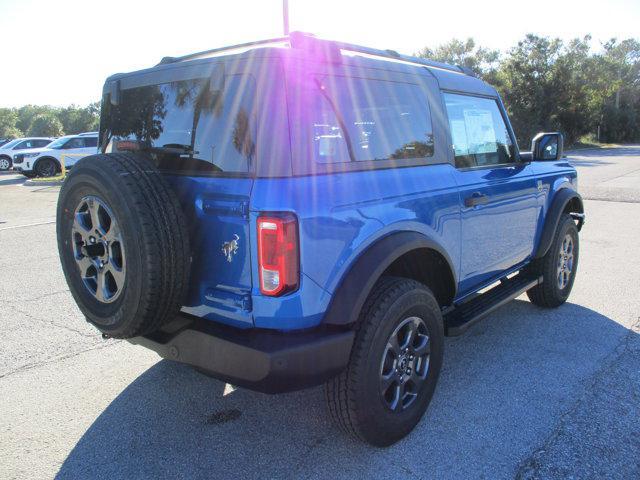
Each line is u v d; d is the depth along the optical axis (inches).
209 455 114.6
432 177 127.4
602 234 332.8
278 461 112.0
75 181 102.5
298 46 103.7
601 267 257.4
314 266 96.5
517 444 115.5
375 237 107.6
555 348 165.3
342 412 107.5
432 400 135.0
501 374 148.4
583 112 1643.7
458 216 134.6
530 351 163.6
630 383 141.6
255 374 95.2
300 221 93.6
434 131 132.3
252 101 96.1
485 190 145.7
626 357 157.9
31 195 616.1
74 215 105.7
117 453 115.6
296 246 94.0
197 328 103.2
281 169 93.9
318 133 100.7
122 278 98.8
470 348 167.0
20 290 234.5
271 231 92.2
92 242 104.0
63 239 109.6
